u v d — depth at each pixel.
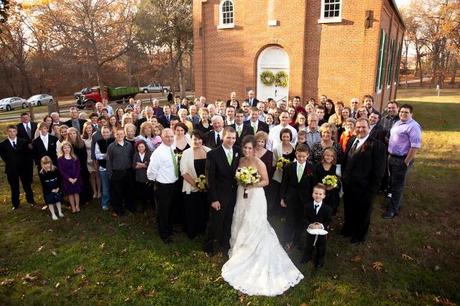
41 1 25.11
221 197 5.45
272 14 16.52
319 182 5.77
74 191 7.07
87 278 5.09
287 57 16.86
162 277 5.07
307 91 16.47
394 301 4.55
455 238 6.07
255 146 5.40
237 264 5.12
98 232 6.41
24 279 5.10
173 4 31.56
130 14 37.22
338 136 7.70
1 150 7.30
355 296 4.63
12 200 7.50
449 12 41.16
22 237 6.29
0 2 11.80
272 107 10.33
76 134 7.35
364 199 5.62
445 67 54.84
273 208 6.54
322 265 5.25
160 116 10.09
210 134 7.02
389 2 15.98
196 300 4.60
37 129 8.26
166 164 5.85
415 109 23.17
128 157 6.94
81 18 32.78
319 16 15.61
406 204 7.42
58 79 46.31
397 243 5.88
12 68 43.34
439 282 4.92
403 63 63.84
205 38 19.22
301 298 4.61
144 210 7.26
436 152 11.89
